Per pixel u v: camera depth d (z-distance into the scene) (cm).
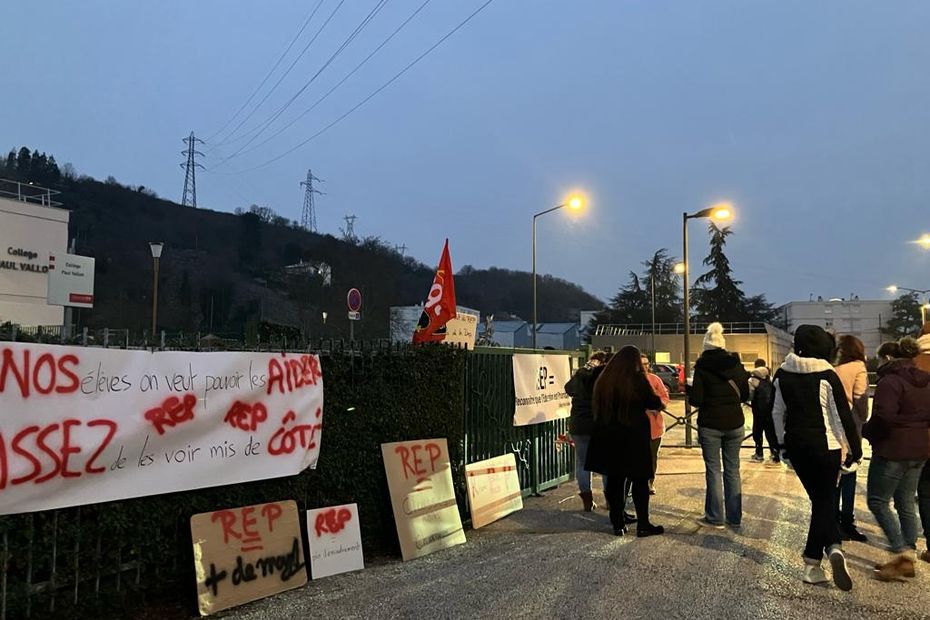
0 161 9038
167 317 6825
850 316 10469
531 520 707
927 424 518
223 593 429
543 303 10762
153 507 417
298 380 500
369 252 6531
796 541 578
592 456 606
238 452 455
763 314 7681
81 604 385
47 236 3994
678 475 953
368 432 567
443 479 617
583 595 446
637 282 7738
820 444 474
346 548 517
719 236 6869
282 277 9456
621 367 598
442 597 446
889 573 478
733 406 627
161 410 414
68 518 379
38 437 359
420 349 630
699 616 412
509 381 804
